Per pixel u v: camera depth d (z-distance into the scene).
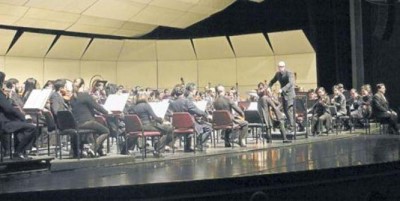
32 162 6.63
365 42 17.23
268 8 20.50
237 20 21.16
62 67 20.03
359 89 16.47
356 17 16.55
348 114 13.61
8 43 17.89
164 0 17.75
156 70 21.77
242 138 10.16
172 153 8.91
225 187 5.63
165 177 5.80
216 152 8.90
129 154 8.62
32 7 15.90
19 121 6.64
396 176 6.80
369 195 6.45
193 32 21.64
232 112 10.77
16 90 8.78
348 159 7.05
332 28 19.97
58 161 7.03
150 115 8.42
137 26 19.66
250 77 21.39
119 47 20.91
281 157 7.75
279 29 20.69
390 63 16.77
